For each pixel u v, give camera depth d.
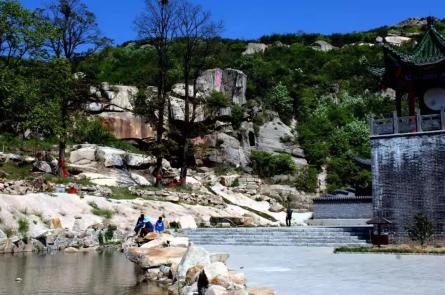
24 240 24.83
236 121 62.94
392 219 23.62
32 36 36.12
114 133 56.62
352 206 44.69
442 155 22.97
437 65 24.77
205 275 11.16
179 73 65.88
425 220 22.55
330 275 13.91
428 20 26.88
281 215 46.00
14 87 34.53
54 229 26.36
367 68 28.61
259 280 12.99
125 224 30.80
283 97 72.56
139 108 47.03
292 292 11.02
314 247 24.58
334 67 87.94
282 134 66.44
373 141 24.58
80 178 41.53
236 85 69.19
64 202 30.55
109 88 58.81
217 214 39.62
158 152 44.56
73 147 50.31
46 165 43.84
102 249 26.03
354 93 81.12
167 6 48.28
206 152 56.22
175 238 21.19
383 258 18.67
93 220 29.44
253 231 28.55
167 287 14.08
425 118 23.59
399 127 24.05
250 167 59.31
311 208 50.66
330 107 74.94
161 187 43.78
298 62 90.06
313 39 107.38
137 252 17.36
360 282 12.48
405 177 23.59
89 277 16.19
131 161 49.50
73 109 44.16
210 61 51.94
